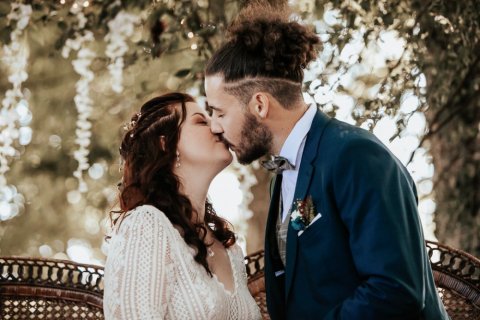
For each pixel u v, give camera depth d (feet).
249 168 21.26
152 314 8.52
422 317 8.27
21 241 26.00
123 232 8.83
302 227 8.43
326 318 8.21
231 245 9.90
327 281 8.37
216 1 13.00
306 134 8.71
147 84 16.30
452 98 14.07
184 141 9.27
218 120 8.91
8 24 14.74
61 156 22.74
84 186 21.34
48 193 23.56
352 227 8.13
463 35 13.00
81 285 9.98
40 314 9.91
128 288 8.58
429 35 13.17
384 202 8.04
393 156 8.52
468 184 15.39
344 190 8.21
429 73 13.99
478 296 10.01
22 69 17.04
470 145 15.42
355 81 15.52
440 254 10.14
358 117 12.53
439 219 15.84
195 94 16.26
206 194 9.51
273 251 9.04
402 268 7.90
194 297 8.81
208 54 12.89
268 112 8.68
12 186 23.04
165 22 12.92
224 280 9.37
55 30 17.38
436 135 15.72
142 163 9.27
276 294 8.98
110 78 19.88
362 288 8.01
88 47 17.88
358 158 8.22
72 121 21.80
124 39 17.03
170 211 9.06
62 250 26.84
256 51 8.66
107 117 20.72
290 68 8.66
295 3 14.02
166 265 8.79
